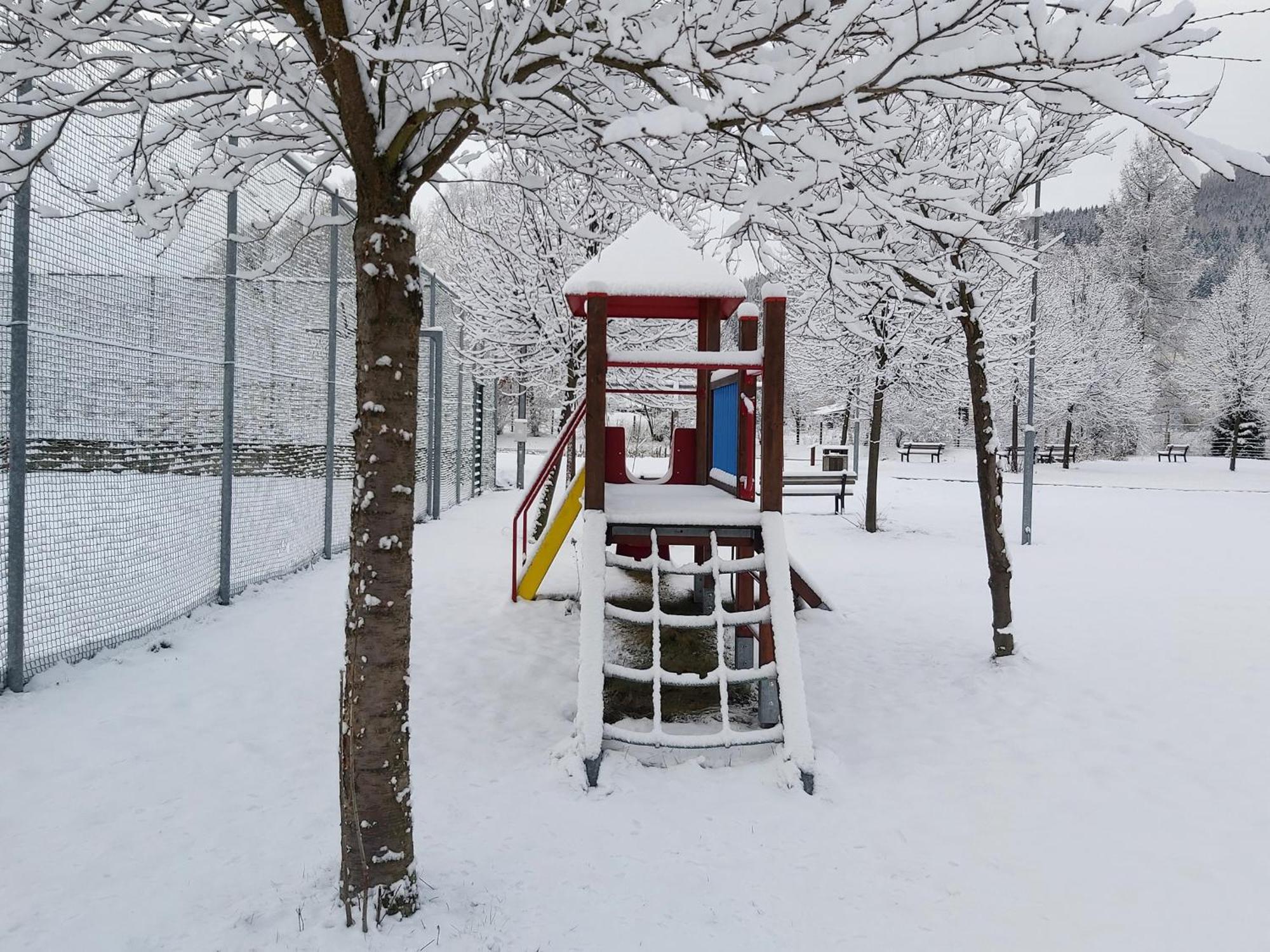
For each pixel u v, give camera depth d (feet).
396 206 9.85
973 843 12.23
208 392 24.07
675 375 45.55
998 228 33.83
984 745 16.12
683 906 10.37
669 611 27.66
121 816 12.09
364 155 9.57
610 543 20.88
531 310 34.71
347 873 9.84
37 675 17.52
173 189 14.47
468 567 32.81
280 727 15.76
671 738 14.49
